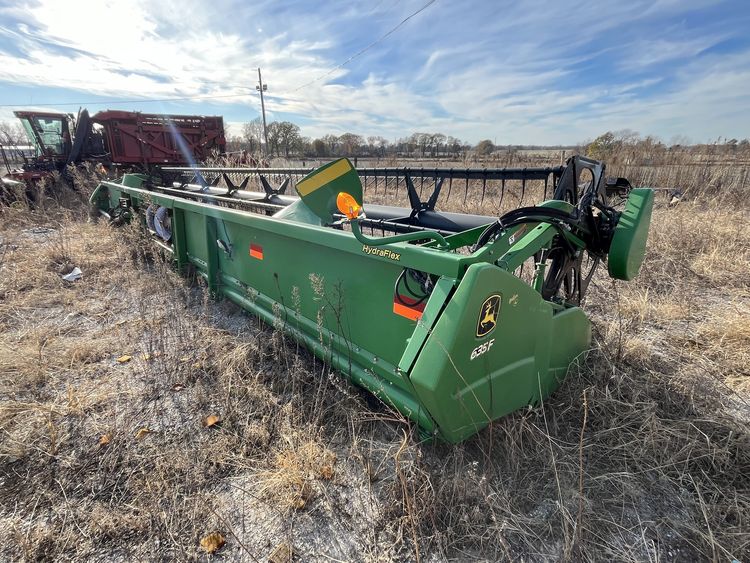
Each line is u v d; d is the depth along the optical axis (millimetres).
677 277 4734
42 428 2492
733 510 1877
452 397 1778
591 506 1926
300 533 1873
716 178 9664
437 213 3322
